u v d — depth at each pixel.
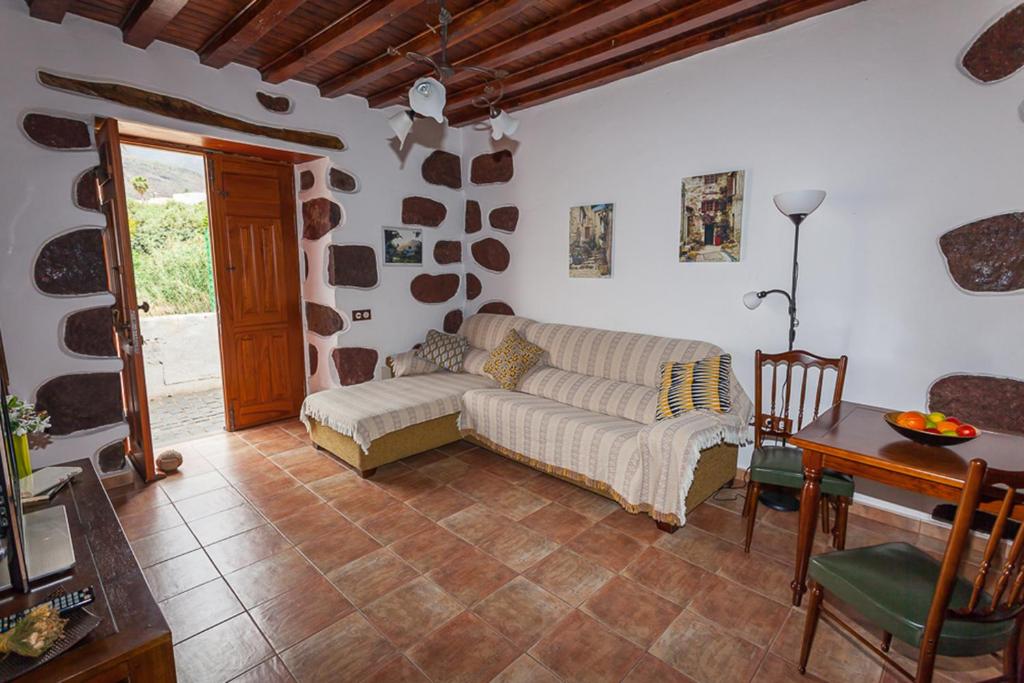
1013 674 1.44
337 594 2.14
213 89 3.32
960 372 2.44
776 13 2.68
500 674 1.73
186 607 2.05
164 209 6.09
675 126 3.30
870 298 2.66
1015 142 2.22
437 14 2.70
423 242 4.58
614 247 3.72
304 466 3.46
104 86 2.89
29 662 1.01
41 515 1.55
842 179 2.69
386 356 4.43
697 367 3.01
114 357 3.04
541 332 4.03
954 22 2.31
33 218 2.72
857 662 1.79
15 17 2.60
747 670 1.75
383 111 4.19
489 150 4.53
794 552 2.45
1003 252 2.28
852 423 2.16
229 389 4.10
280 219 4.23
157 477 3.24
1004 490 1.56
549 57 3.29
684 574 2.29
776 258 2.96
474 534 2.61
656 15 2.77
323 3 2.63
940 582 1.32
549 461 3.15
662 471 2.58
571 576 2.27
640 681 1.71
